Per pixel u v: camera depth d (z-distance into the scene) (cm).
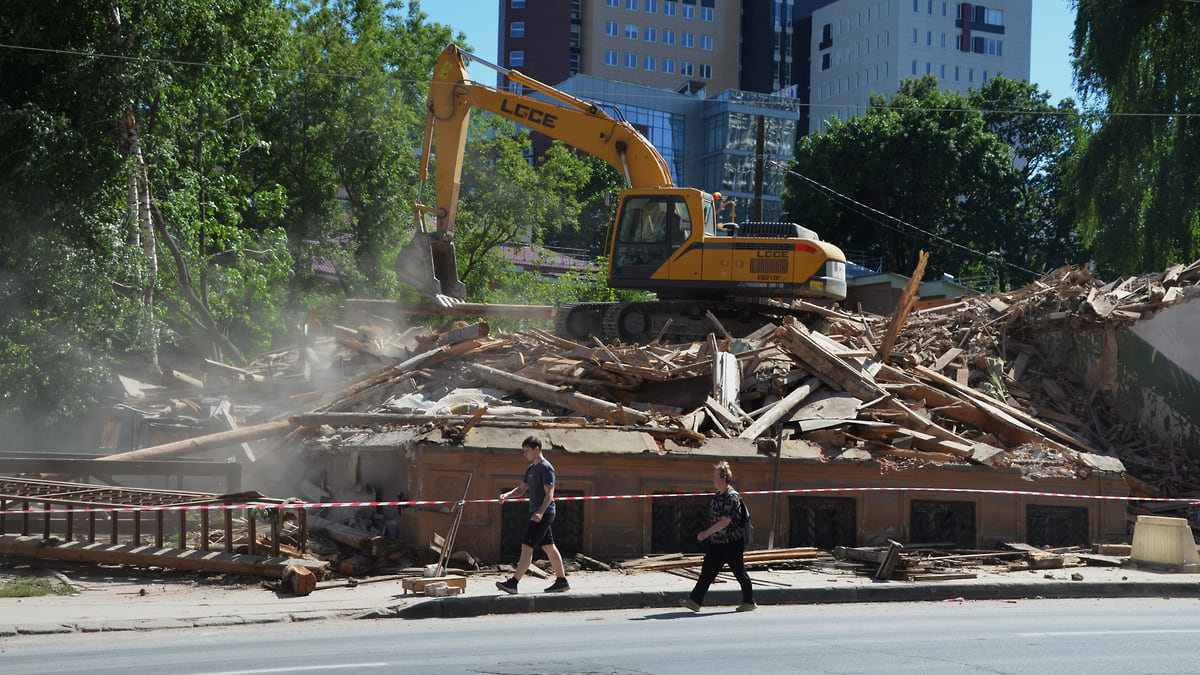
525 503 2602
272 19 6022
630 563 2509
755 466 2789
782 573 2467
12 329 4222
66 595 2083
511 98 4534
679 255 4444
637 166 4528
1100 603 2245
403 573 2355
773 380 3197
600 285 9038
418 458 2541
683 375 3247
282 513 2341
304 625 1836
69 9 4525
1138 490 3166
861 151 11606
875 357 3422
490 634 1731
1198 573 2589
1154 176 6956
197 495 2436
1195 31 6931
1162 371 3556
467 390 3269
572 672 1377
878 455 2914
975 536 2906
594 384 3250
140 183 5072
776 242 4372
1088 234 7438
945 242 11500
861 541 2834
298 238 7569
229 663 1438
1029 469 2981
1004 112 12662
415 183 7912
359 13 8562
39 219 4316
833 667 1431
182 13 5112
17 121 4244
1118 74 7044
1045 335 3906
